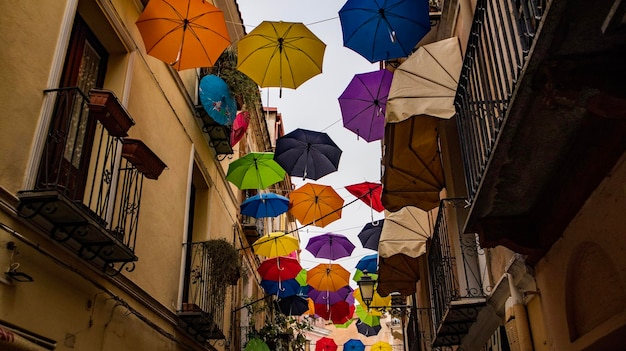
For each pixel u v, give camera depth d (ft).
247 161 39.47
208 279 32.12
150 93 26.76
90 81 22.52
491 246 17.67
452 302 24.26
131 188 23.72
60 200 15.53
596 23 10.13
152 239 25.88
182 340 29.50
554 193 15.89
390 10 24.27
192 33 24.36
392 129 24.47
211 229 37.99
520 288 20.01
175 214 29.55
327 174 37.55
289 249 45.75
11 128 15.53
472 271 26.05
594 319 15.10
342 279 52.80
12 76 15.76
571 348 15.93
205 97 33.37
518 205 16.94
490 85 17.88
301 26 25.07
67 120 16.75
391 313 70.13
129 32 24.52
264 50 25.63
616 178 12.91
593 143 13.38
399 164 26.53
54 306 16.85
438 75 21.49
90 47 22.88
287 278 49.19
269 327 53.06
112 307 20.90
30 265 15.76
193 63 24.94
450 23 28.66
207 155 37.96
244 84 37.99
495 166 14.93
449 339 30.17
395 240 35.83
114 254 19.40
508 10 13.74
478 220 17.62
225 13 41.96
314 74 26.25
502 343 22.15
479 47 17.39
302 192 42.06
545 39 10.60
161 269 26.89
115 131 18.04
